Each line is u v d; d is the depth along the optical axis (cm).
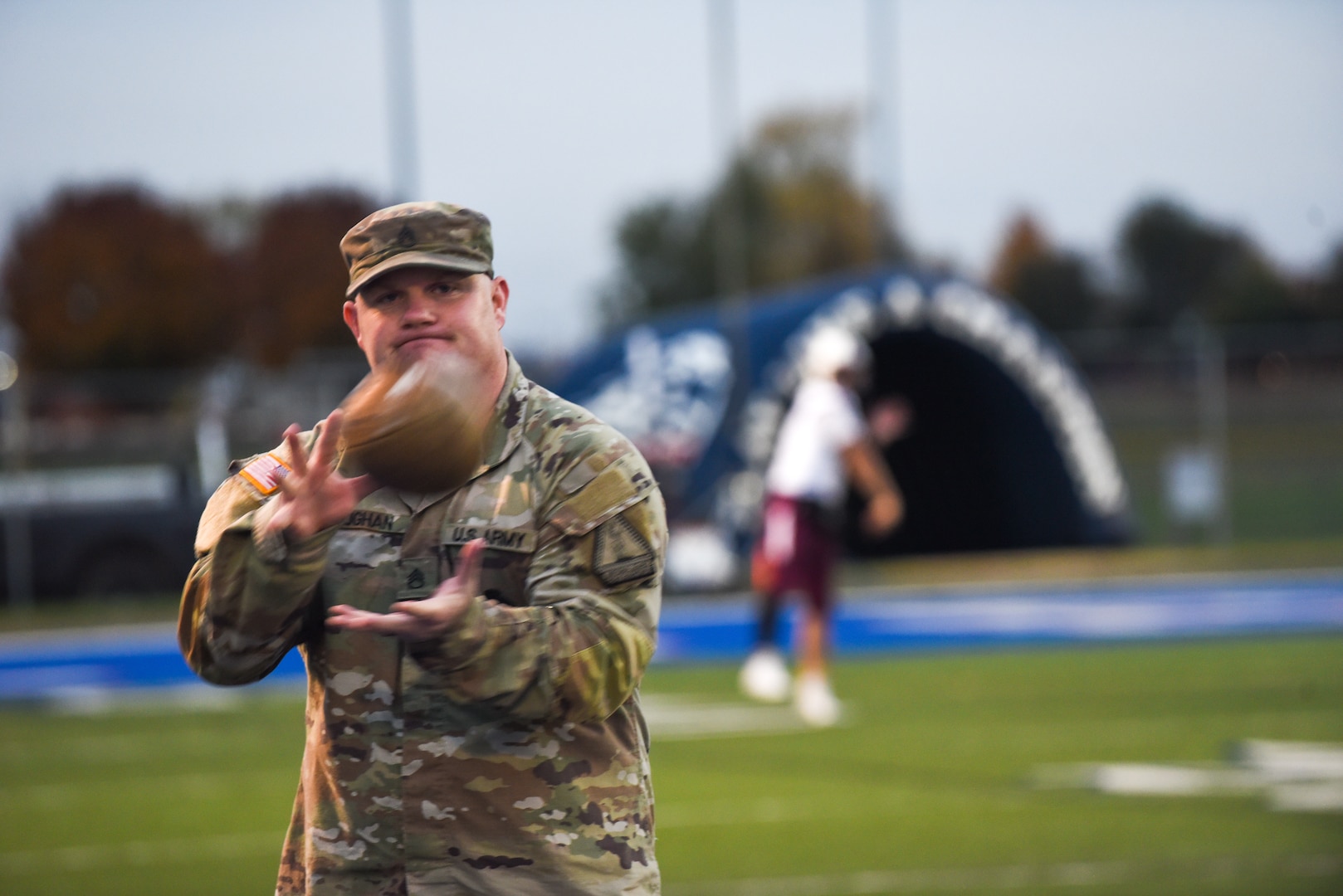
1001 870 1405
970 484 4875
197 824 1698
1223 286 11212
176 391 4456
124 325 10775
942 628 3428
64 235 10781
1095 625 3466
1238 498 6062
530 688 520
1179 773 1870
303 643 580
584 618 534
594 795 556
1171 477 5012
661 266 11869
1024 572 4297
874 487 2362
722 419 4062
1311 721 2258
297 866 580
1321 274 10369
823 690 2353
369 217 557
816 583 2359
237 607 534
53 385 4344
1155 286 11569
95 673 3120
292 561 524
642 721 589
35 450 4100
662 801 1759
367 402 523
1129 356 5600
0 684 3045
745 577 4012
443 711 550
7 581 4003
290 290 10912
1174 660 3016
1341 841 1509
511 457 562
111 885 1412
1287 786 1786
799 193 11681
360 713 555
